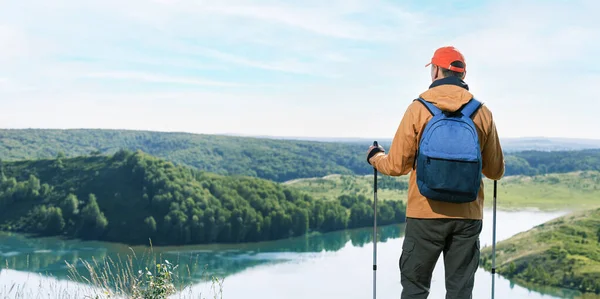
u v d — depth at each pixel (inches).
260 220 4692.4
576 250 3048.7
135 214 4596.5
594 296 2642.7
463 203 107.1
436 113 106.9
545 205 3905.0
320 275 3587.6
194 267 177.6
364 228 5236.2
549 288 2687.0
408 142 109.4
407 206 113.7
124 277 173.0
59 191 5073.8
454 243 110.3
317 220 5002.5
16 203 5022.1
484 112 109.1
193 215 4503.0
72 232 4665.4
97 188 4990.2
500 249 3218.5
